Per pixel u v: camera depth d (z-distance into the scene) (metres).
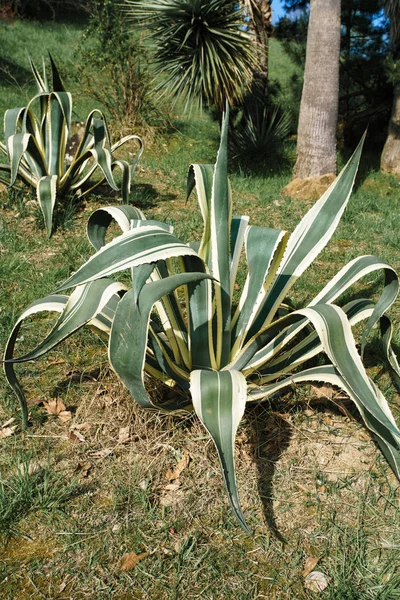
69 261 4.48
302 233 2.81
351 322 2.77
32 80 12.70
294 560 2.07
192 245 3.27
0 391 2.90
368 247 5.13
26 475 2.30
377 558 2.08
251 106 9.11
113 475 2.41
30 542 2.11
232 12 7.98
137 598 1.93
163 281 2.12
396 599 1.93
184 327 2.74
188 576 2.00
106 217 2.72
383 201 7.01
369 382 2.14
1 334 3.35
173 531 2.17
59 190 5.68
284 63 17.11
